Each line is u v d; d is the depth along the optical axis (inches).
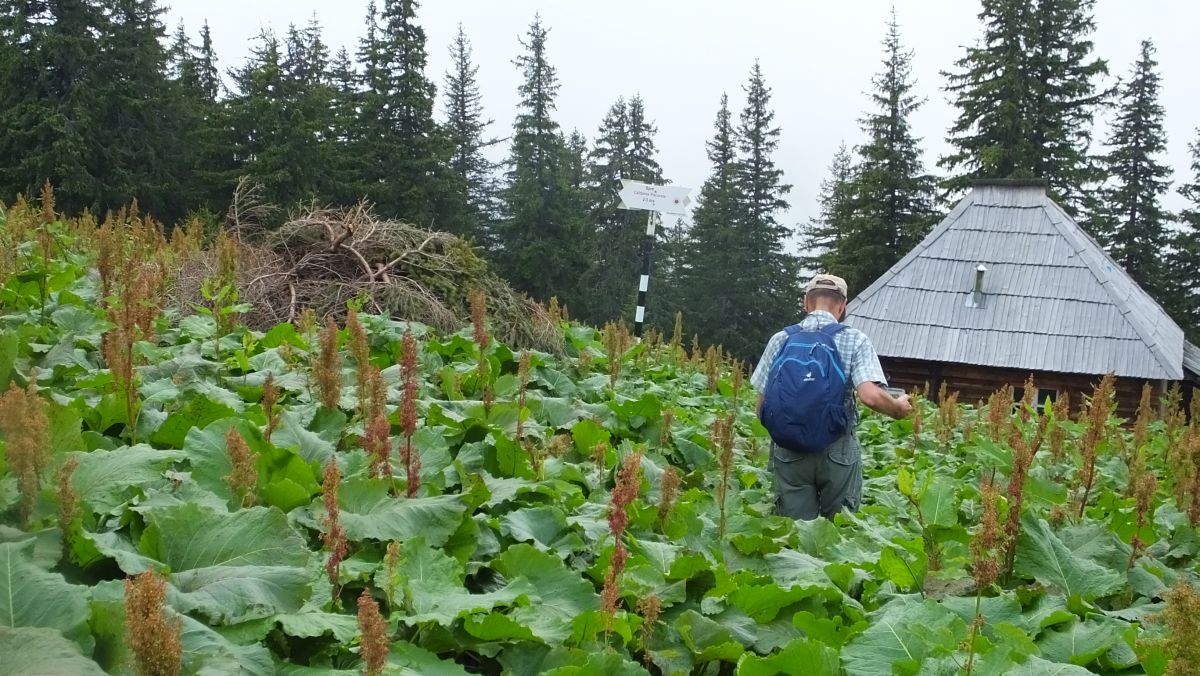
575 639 113.6
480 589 128.6
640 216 2306.8
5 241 311.0
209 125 1587.1
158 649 71.2
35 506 100.3
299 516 124.3
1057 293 855.7
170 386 177.8
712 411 326.6
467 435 188.9
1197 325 2009.1
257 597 95.7
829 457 219.5
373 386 144.2
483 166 2411.4
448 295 367.6
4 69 1419.8
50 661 72.1
